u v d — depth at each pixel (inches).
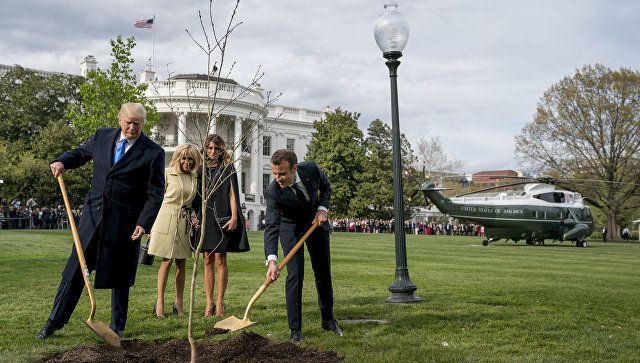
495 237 1136.8
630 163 1895.9
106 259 165.0
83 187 1582.2
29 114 1785.2
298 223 179.8
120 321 173.2
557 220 1146.0
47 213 1246.9
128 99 896.3
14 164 1549.0
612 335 190.4
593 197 1957.4
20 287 275.6
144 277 335.3
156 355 145.6
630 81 1815.9
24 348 152.3
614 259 720.3
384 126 2272.4
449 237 1567.4
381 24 283.6
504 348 165.8
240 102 1749.5
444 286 327.9
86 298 249.0
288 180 170.7
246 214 2043.6
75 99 1888.5
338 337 175.5
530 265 552.4
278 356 147.1
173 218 213.5
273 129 2394.2
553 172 1935.3
